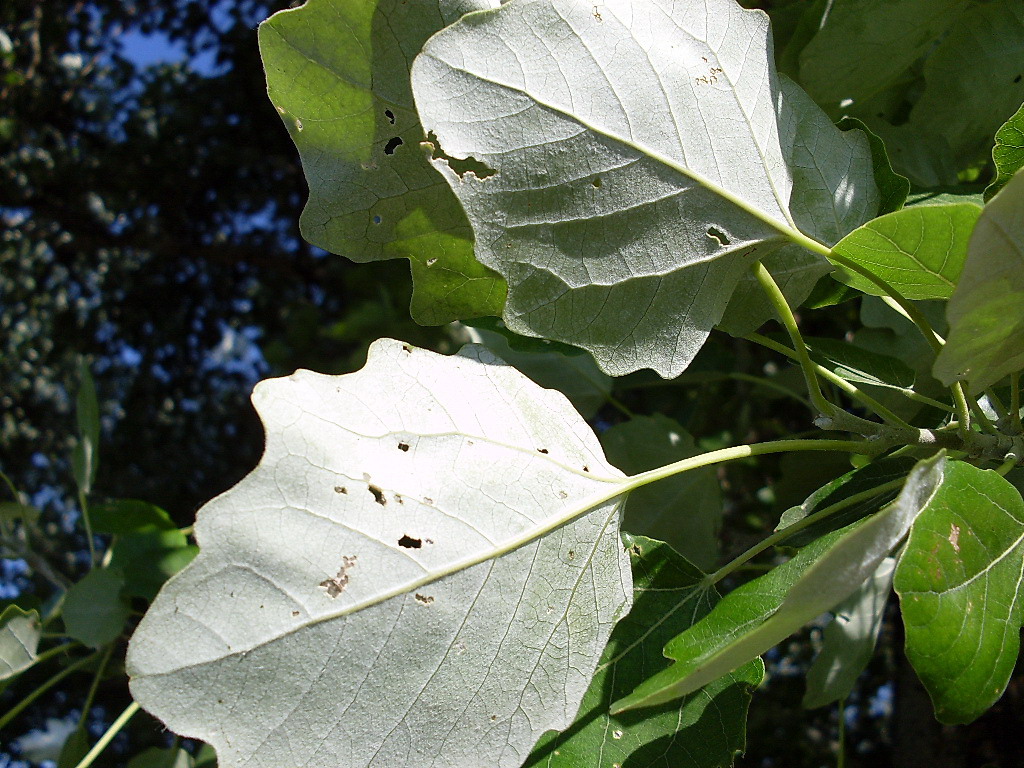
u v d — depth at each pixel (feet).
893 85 0.96
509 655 0.56
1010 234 0.45
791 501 1.04
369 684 0.52
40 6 2.54
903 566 0.48
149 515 1.02
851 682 0.94
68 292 2.78
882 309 0.89
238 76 2.58
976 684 0.48
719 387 1.49
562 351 0.77
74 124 2.64
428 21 0.59
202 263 2.89
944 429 0.65
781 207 0.62
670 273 0.61
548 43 0.57
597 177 0.58
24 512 1.13
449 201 0.64
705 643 0.52
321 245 0.65
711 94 0.61
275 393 0.53
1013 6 0.82
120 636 0.98
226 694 0.50
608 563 0.60
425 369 0.58
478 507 0.56
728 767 0.59
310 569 0.51
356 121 0.62
